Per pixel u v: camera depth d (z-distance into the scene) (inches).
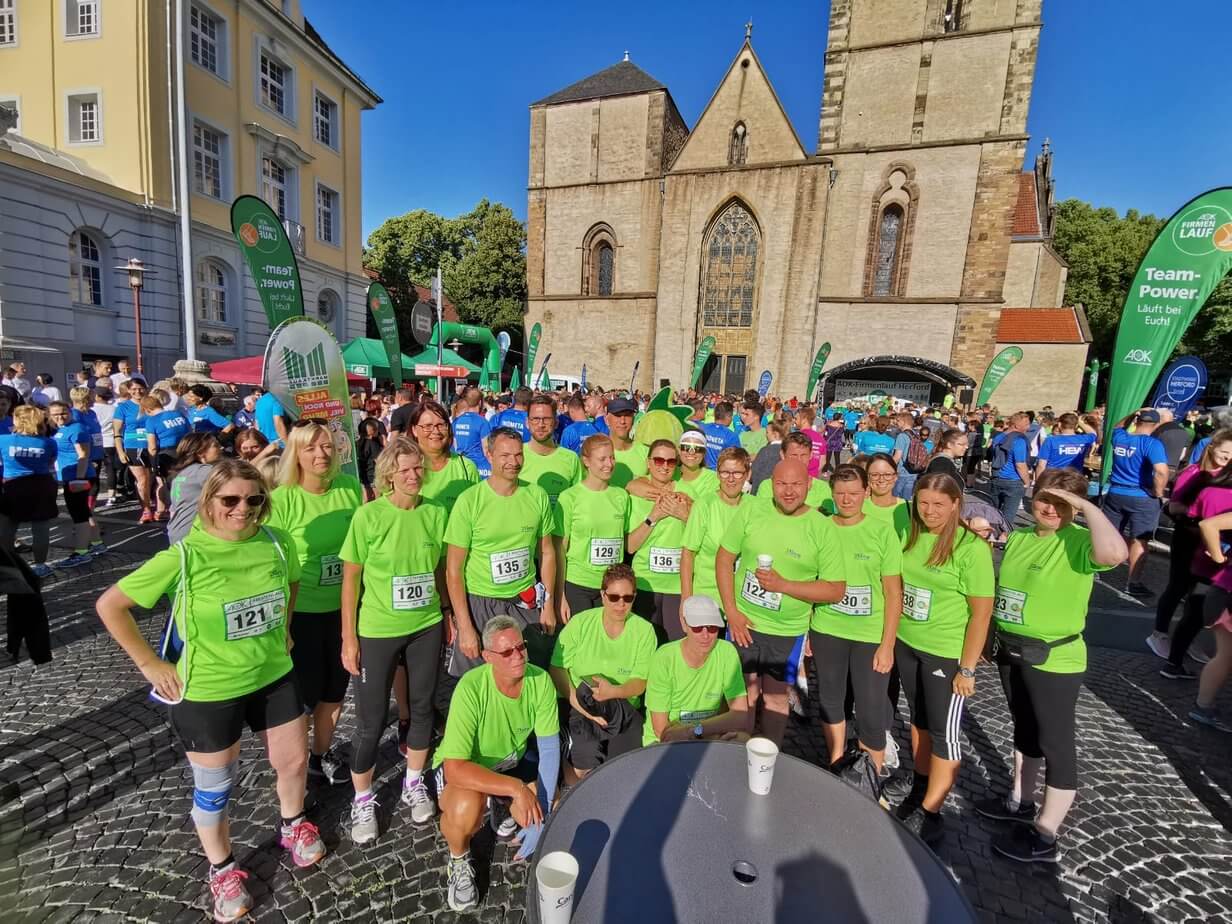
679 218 1184.8
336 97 1097.4
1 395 272.1
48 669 185.9
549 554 151.9
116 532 332.2
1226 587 169.8
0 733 153.7
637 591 173.8
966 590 123.1
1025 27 978.1
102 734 154.3
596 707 132.4
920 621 128.6
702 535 166.1
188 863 115.7
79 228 702.5
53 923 102.0
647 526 169.6
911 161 1058.7
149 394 358.3
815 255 1106.1
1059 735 119.2
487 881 114.7
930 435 625.3
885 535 132.7
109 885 110.1
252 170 915.4
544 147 1304.1
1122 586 303.9
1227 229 261.0
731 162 1151.6
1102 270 1620.3
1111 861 123.6
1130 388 285.7
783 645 145.2
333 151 1099.9
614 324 1286.9
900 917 64.1
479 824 109.6
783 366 1140.5
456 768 108.8
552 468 193.6
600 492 166.9
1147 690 197.8
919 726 133.0
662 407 242.5
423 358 804.0
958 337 1055.0
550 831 73.3
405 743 151.9
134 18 740.7
